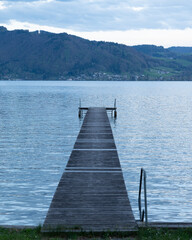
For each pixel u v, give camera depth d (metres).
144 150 24.98
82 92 126.81
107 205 9.77
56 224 8.36
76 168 14.59
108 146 19.64
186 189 15.79
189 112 54.66
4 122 40.47
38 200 14.16
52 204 9.86
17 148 25.25
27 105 65.25
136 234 8.00
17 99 82.94
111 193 10.96
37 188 15.77
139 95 108.50
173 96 104.56
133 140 29.34
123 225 8.32
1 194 14.85
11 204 13.67
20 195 14.77
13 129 35.00
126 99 86.94
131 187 15.91
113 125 39.12
